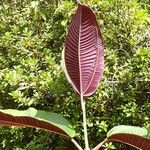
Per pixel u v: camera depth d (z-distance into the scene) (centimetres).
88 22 243
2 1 468
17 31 425
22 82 391
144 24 409
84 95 247
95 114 376
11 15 455
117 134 215
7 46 423
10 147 409
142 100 381
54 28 425
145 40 393
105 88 367
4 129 404
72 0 424
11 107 419
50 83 372
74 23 242
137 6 424
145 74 362
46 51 405
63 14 407
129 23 399
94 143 376
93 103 367
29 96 401
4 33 450
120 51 396
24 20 445
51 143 396
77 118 366
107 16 410
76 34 244
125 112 360
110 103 374
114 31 399
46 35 418
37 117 216
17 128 398
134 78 366
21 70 390
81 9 239
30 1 460
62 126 227
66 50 246
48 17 437
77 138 379
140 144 208
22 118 213
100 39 248
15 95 376
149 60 364
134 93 368
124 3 409
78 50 246
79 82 247
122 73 368
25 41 410
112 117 367
